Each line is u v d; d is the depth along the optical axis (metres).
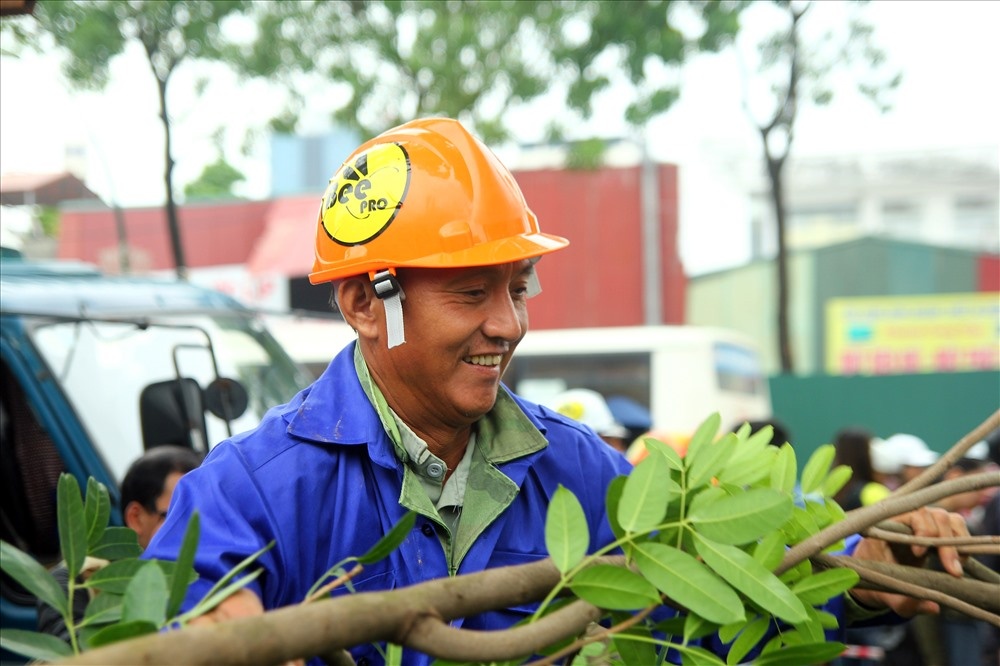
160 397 5.26
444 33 14.84
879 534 2.29
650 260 24.55
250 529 2.17
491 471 2.41
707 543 1.94
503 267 2.33
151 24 13.65
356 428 2.32
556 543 1.86
